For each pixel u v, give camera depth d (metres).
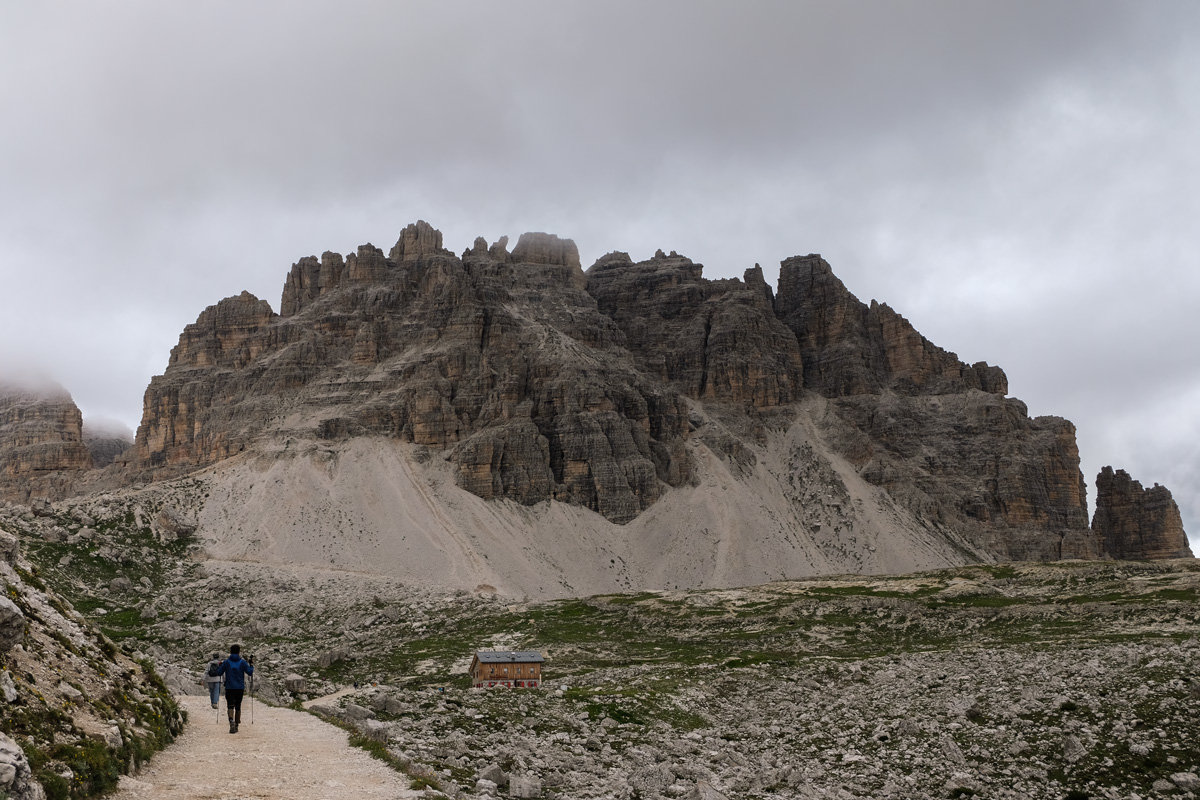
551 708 96.00
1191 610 146.62
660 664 150.12
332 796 36.50
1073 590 192.38
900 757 80.81
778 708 102.56
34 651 42.53
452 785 47.59
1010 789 72.81
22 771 28.94
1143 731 78.69
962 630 166.25
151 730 43.28
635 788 65.00
